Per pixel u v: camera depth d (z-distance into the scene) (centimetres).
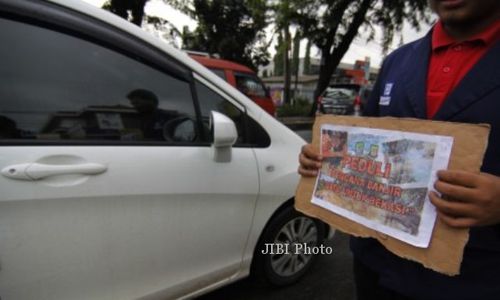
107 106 155
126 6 1179
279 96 2131
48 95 140
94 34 152
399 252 96
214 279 197
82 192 141
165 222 167
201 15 2328
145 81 167
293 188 223
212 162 183
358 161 108
